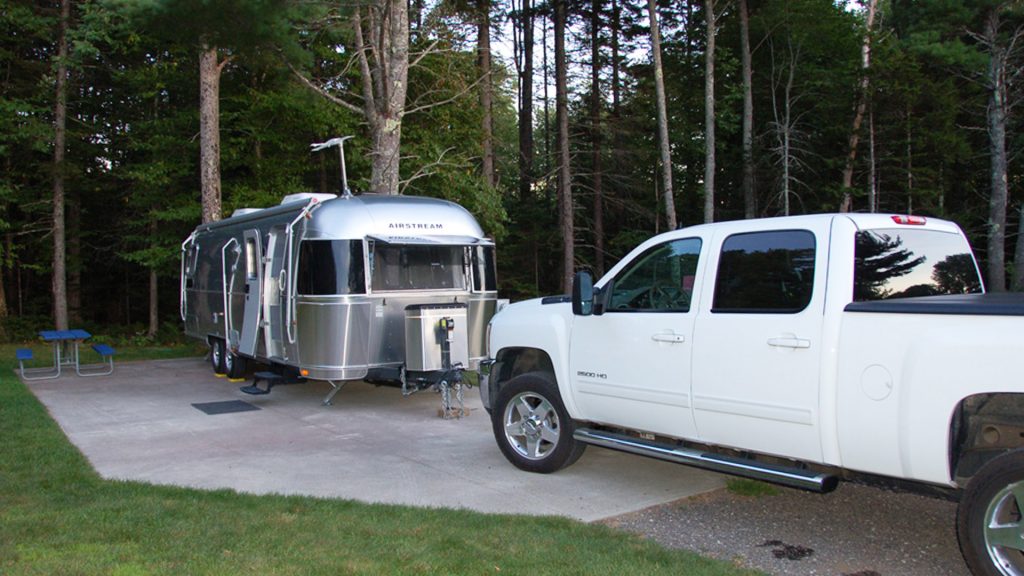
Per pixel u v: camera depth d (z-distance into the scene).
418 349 8.84
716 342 4.86
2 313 21.14
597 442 5.79
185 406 9.92
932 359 3.81
